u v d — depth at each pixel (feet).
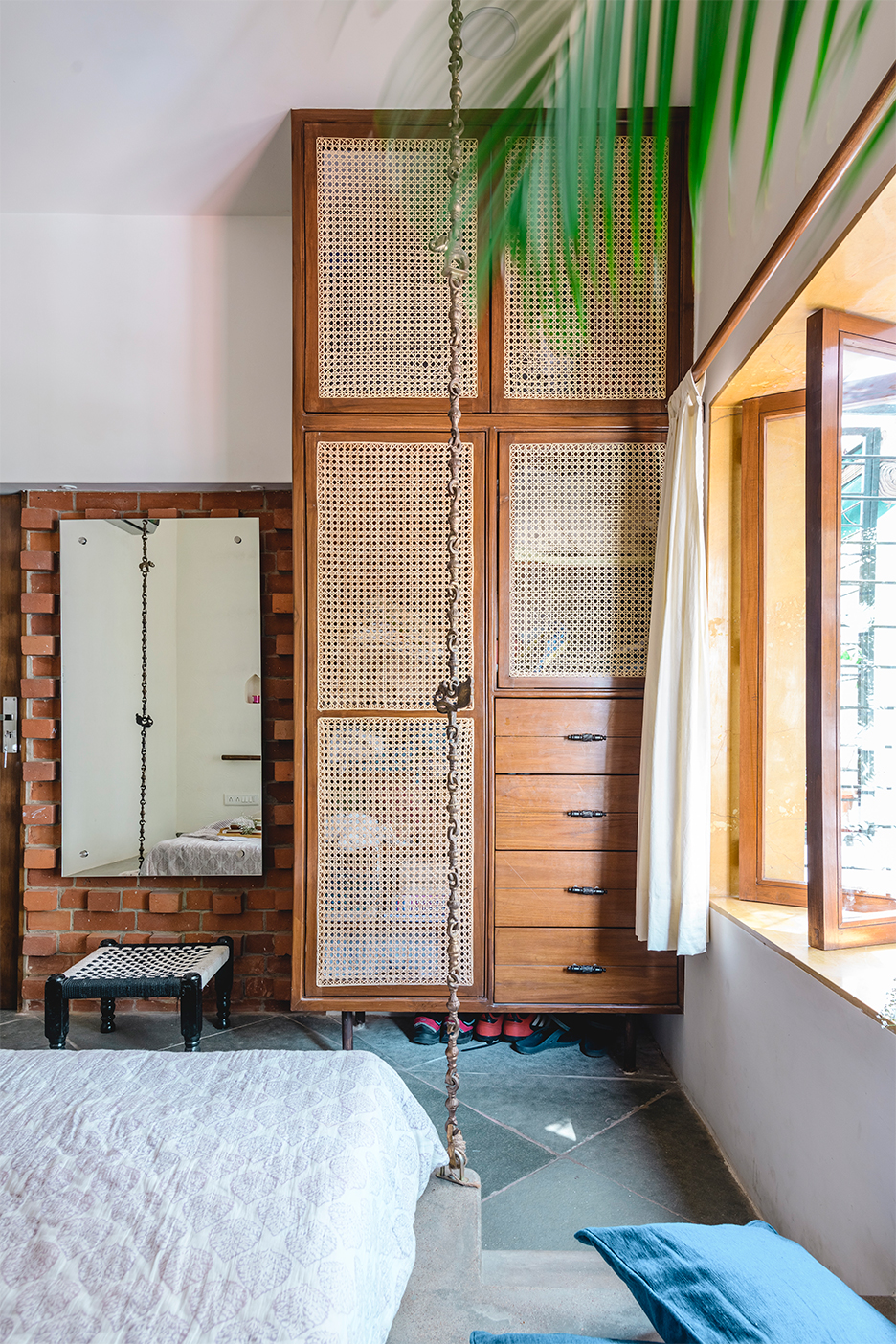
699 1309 3.05
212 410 9.85
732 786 7.39
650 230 8.00
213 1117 4.20
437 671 8.13
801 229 4.25
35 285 9.83
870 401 5.42
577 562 8.13
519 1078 8.18
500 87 1.57
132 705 10.13
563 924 8.09
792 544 7.12
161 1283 3.01
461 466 8.11
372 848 8.11
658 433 8.10
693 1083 7.68
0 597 10.34
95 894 10.11
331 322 8.14
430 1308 4.05
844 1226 4.62
